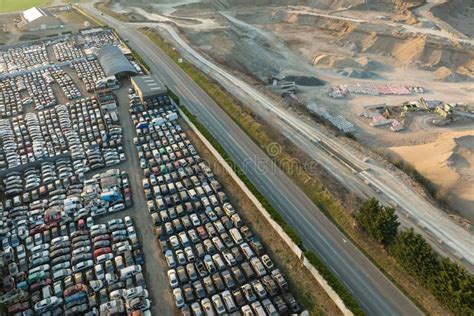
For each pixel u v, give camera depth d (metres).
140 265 61.88
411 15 189.88
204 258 61.81
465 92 139.12
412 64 160.75
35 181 80.25
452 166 86.81
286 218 69.25
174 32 168.00
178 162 83.50
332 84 146.88
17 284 59.09
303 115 105.31
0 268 61.06
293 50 180.88
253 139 91.88
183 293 56.97
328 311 53.22
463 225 68.00
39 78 125.75
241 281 58.03
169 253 62.69
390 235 59.94
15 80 125.50
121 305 54.94
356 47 177.62
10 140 94.50
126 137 94.44
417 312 52.75
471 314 47.50
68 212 71.31
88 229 68.62
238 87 119.06
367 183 78.06
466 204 78.38
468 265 60.03
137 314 53.59
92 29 170.12
